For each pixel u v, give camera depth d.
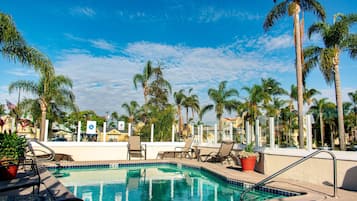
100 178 10.13
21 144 6.98
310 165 7.99
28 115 21.12
